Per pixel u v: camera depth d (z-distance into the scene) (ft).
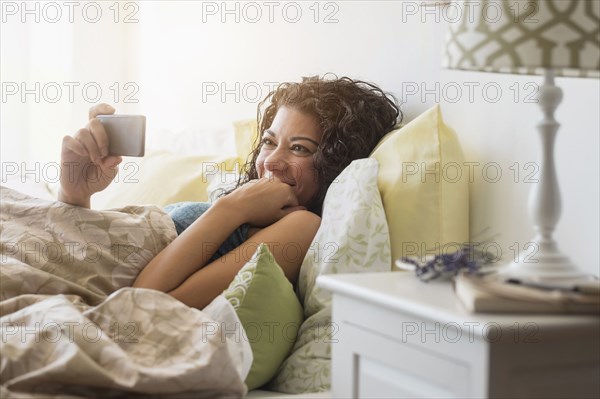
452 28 3.68
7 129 10.71
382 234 5.03
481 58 3.49
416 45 6.26
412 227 5.15
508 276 3.62
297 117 6.07
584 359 3.37
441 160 5.20
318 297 4.92
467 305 3.32
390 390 3.66
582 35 3.36
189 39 9.72
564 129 4.75
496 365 3.14
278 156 6.04
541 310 3.28
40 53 10.86
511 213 5.20
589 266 4.54
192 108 9.70
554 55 3.35
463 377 3.26
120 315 4.01
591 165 4.54
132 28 10.93
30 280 4.66
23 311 4.02
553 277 3.56
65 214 5.18
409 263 4.17
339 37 7.20
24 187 7.89
